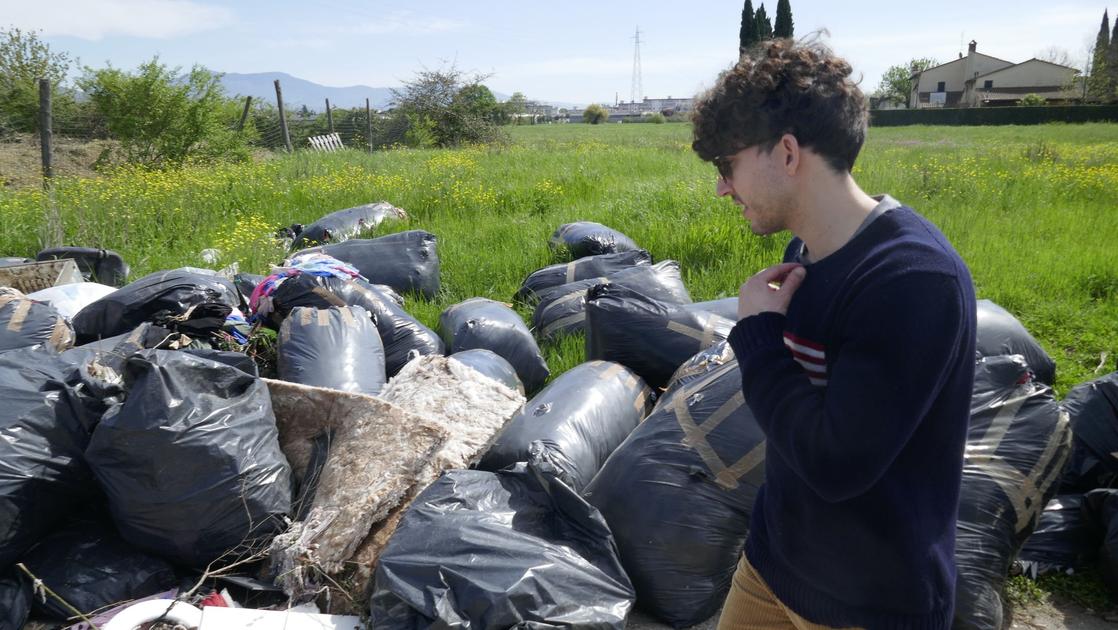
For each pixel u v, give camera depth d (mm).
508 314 5125
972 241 8438
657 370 4438
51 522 3094
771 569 1730
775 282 1584
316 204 10508
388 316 4938
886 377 1312
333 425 3494
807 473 1414
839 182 1476
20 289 5586
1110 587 3225
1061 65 69688
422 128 25500
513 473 3152
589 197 11344
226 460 3035
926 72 77750
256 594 3064
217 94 17266
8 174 14391
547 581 2574
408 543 2732
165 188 10578
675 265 5738
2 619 2859
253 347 4785
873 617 1553
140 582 3051
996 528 2910
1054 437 3102
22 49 18250
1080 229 9148
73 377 3311
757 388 1492
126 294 4781
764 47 1520
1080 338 5836
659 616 3053
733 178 1561
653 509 3014
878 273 1359
